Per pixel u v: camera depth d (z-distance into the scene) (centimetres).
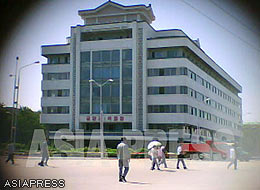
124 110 5216
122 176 1438
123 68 5278
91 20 5931
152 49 5381
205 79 5984
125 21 5362
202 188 1259
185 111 5112
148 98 5266
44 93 5700
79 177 1605
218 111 6412
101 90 4838
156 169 2133
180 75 5178
